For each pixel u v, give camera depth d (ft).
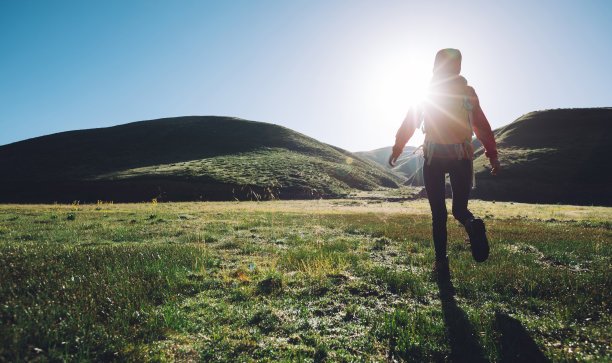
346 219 41.57
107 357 6.48
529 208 90.38
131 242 22.27
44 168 252.83
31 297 8.91
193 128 353.72
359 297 10.30
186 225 33.04
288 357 6.58
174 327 7.96
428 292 10.50
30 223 34.47
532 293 10.12
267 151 310.24
